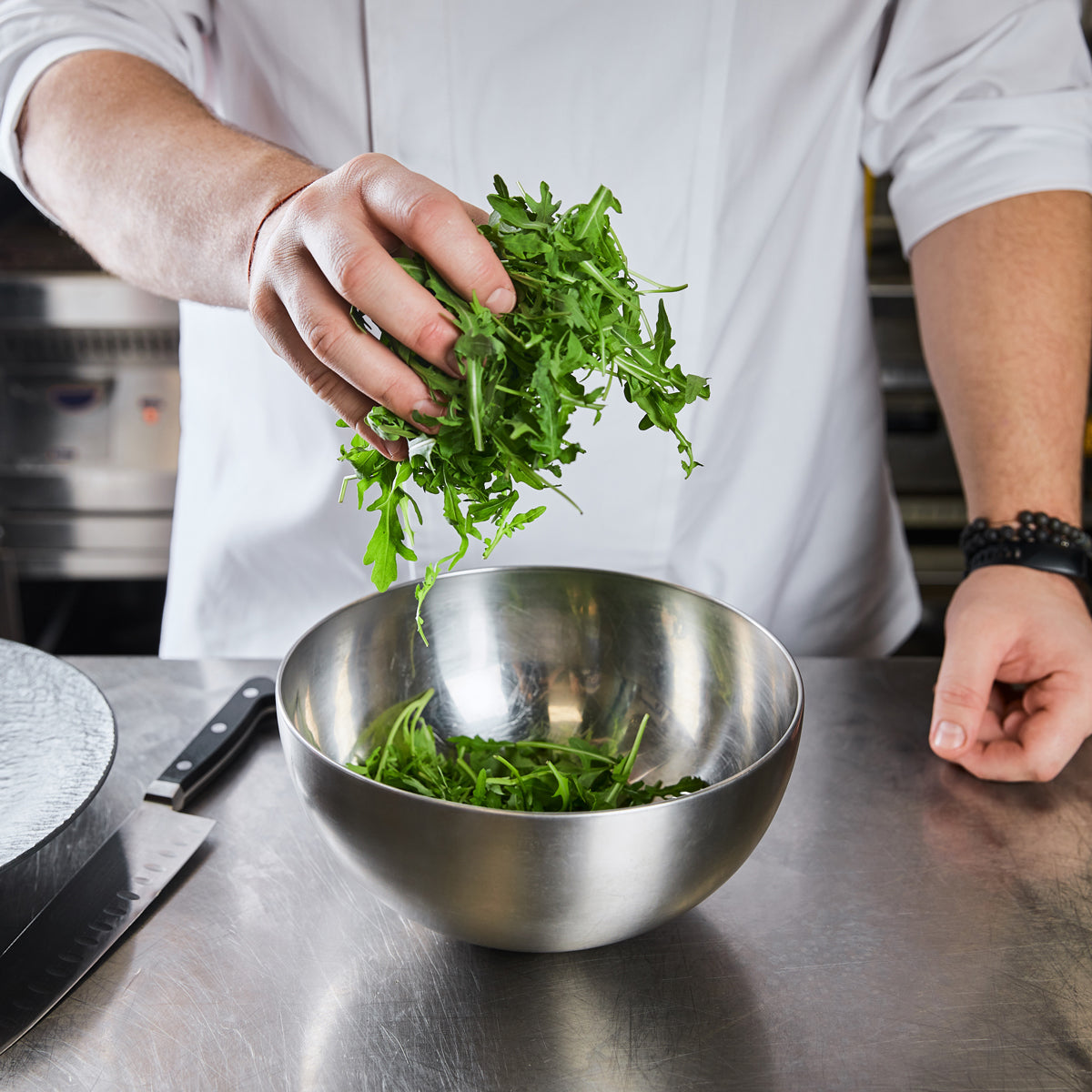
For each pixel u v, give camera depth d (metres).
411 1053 0.48
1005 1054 0.49
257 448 0.99
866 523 1.13
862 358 1.07
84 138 0.72
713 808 0.46
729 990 0.52
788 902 0.58
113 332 1.72
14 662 0.67
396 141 0.87
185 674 0.81
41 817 0.53
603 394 0.50
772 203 0.92
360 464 0.55
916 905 0.58
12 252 1.65
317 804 0.49
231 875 0.59
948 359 0.91
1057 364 0.87
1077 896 0.59
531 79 0.84
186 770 0.65
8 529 1.80
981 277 0.90
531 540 0.97
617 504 0.96
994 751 0.69
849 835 0.64
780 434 1.02
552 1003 0.51
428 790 0.62
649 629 0.69
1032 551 0.78
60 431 1.75
